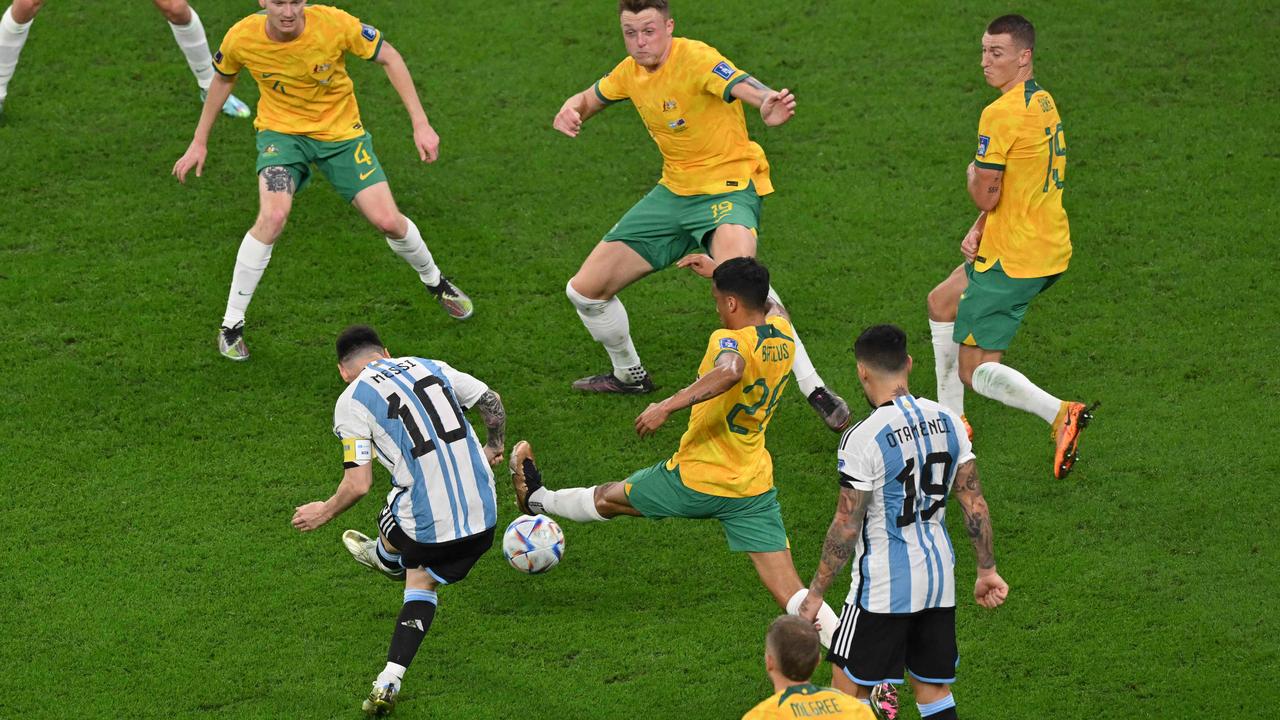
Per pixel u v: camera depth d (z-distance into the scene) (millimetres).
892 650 21781
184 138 41094
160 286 35625
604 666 25344
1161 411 31812
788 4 48031
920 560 21594
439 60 45094
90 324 34156
